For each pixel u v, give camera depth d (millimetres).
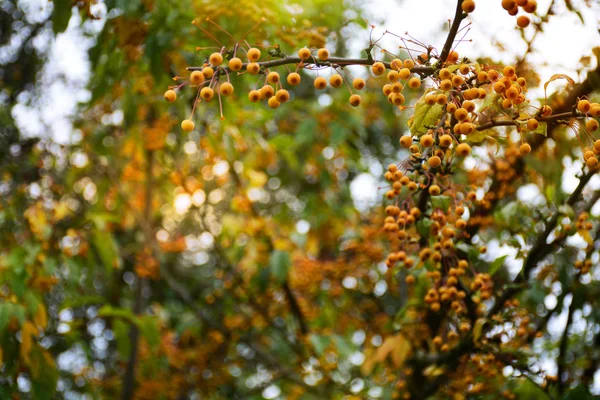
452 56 1869
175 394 5273
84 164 4930
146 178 4910
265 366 5531
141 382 5250
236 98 3838
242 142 4410
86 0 3312
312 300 4938
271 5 3240
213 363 5445
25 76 5594
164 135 4387
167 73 3520
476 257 2703
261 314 4785
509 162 3201
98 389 5457
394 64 1823
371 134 6758
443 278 2844
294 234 4461
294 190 6637
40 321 3482
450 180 2740
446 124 1922
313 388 4648
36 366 3379
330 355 4992
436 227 2424
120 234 5895
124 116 4062
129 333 4762
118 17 3410
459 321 3092
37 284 3697
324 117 4820
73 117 4867
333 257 5199
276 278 4312
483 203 3008
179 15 3217
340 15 4102
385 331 4156
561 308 3350
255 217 4691
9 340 3436
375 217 4859
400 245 2848
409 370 3451
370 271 4590
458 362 3160
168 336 5426
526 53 2898
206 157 4648
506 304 2922
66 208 4133
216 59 1745
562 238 2920
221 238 4738
